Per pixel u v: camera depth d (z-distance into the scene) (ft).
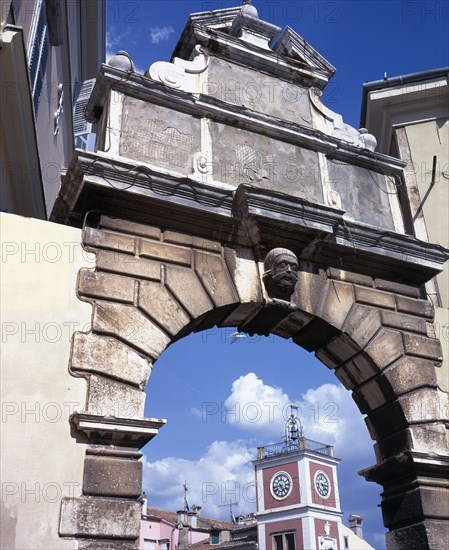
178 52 32.68
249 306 26.86
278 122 30.42
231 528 128.47
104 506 20.74
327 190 30.78
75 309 23.26
